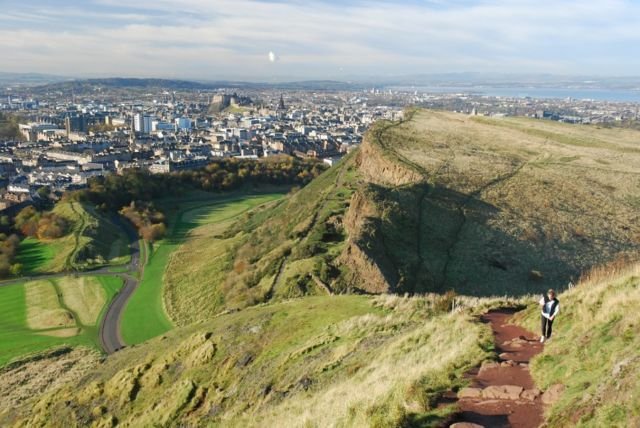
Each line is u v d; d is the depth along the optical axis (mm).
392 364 35094
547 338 32219
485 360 29219
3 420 71812
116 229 191500
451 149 148750
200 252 159250
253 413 41312
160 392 58969
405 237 91062
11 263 154000
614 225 102312
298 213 138125
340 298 64000
